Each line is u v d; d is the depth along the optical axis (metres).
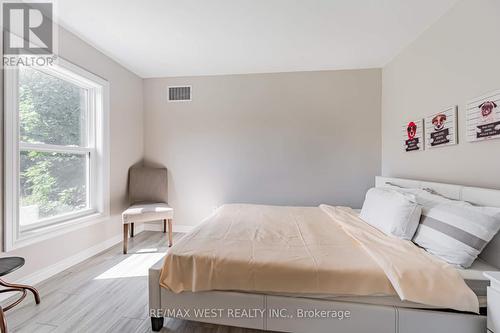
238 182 3.28
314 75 3.12
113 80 2.81
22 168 1.90
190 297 1.37
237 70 3.13
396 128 2.65
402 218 1.56
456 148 1.76
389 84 2.83
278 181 3.21
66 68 2.13
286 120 3.17
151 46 2.48
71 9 1.86
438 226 1.39
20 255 1.79
